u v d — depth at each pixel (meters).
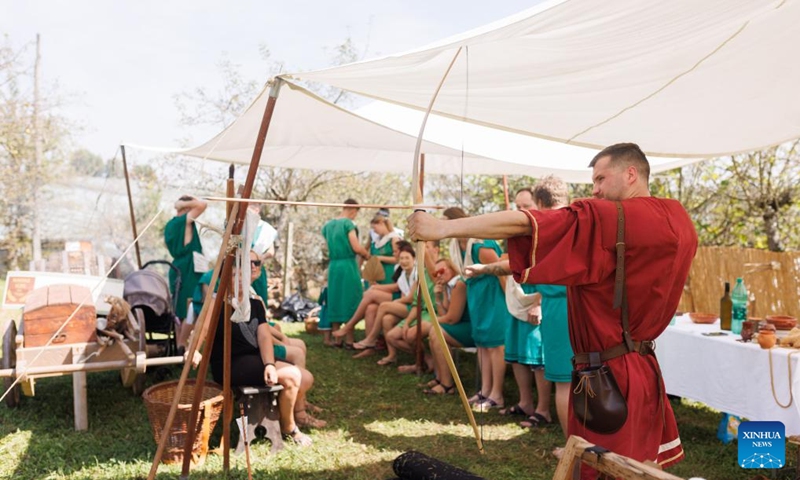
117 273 5.62
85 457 3.73
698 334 3.94
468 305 5.01
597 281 1.99
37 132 13.91
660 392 2.12
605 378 2.05
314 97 3.27
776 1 2.23
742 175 8.20
